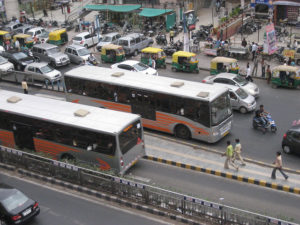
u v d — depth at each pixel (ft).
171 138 70.44
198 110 65.36
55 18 183.83
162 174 59.26
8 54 119.75
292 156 62.18
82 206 51.01
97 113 60.34
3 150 62.03
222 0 166.50
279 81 92.63
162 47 127.85
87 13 172.04
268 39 108.27
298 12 140.46
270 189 53.93
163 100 69.26
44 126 60.54
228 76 87.30
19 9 191.62
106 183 52.34
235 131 72.38
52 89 99.76
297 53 106.93
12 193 47.57
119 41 126.72
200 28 142.61
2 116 64.75
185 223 46.19
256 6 150.10
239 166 59.57
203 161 61.82
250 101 79.20
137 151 59.31
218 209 43.78
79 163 57.62
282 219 42.60
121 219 47.83
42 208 50.83
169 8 156.76
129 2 164.55
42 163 58.08
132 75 78.28
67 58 120.06
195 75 107.45
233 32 140.56
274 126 70.38
